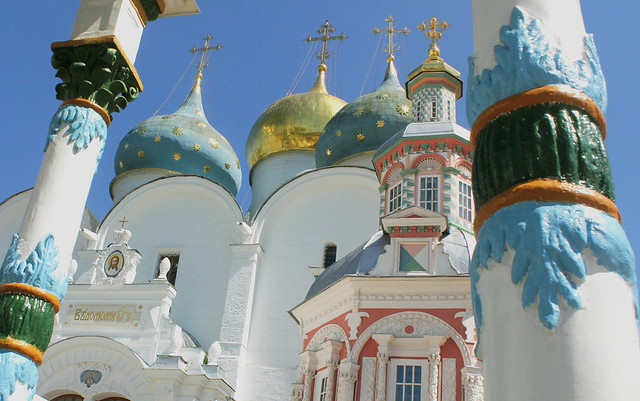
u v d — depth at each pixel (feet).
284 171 150.10
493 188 19.79
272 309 110.11
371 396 64.34
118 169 150.20
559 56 20.40
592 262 18.02
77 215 36.76
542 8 21.27
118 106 40.68
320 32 173.68
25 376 31.83
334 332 70.54
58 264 34.91
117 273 105.09
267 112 155.74
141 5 42.93
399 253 70.49
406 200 81.00
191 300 115.24
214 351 96.94
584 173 19.04
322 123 151.64
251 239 115.24
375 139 132.98
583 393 16.37
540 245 18.10
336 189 117.80
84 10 41.34
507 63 20.68
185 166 148.15
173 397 89.30
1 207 130.31
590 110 19.97
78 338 96.02
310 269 109.19
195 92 166.30
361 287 69.10
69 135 37.78
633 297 18.19
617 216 19.17
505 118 20.20
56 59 39.93
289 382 103.96
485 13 22.26
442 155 82.17
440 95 91.35
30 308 32.99
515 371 17.29
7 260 34.37
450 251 70.85
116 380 93.15
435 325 65.98
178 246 121.08
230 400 93.86
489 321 18.72
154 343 97.35
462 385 63.05
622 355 16.97
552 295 17.51
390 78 145.28
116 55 39.70
